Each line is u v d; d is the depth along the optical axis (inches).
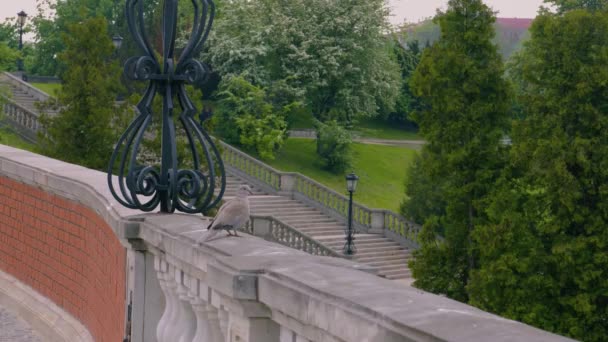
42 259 388.8
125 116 1269.7
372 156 2751.0
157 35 2369.6
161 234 205.9
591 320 956.0
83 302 337.1
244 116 2434.8
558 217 986.7
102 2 3390.7
